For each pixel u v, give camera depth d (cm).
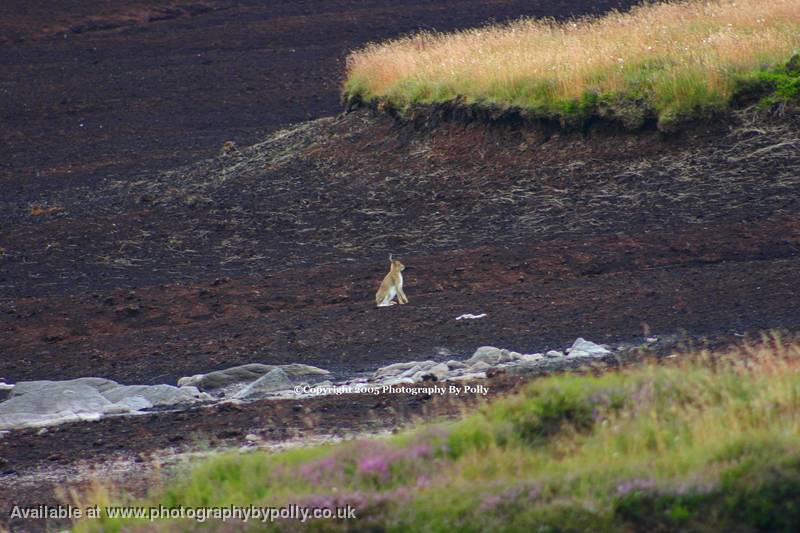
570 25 10419
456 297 5981
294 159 9419
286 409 4372
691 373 3447
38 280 7188
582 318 5334
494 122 8562
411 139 8975
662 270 6031
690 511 2595
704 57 8238
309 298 6272
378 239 7344
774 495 2577
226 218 8162
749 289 5434
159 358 5478
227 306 6256
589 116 8150
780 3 9188
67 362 5569
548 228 7062
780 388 3173
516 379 4391
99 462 3972
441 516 2683
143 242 7838
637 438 2984
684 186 7306
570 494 2708
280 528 2748
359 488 2952
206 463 3403
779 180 7125
